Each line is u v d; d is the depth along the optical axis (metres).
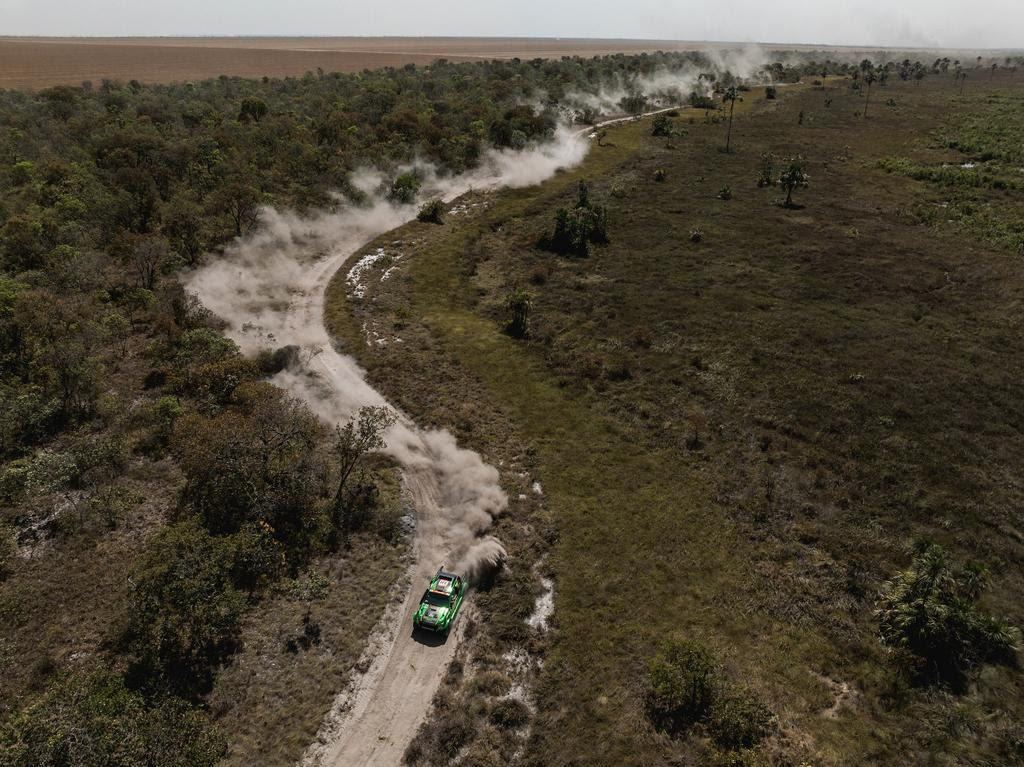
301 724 22.75
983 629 25.84
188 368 40.69
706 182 90.88
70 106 105.50
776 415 41.38
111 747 18.48
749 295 57.94
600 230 71.12
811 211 78.81
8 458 33.25
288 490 31.12
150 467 33.75
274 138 88.50
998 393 43.03
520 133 101.25
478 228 72.94
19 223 53.56
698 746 22.44
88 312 45.84
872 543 31.61
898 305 55.69
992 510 33.41
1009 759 22.08
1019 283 58.41
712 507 34.12
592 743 22.58
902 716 23.72
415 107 117.00
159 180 70.19
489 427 40.03
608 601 28.56
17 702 22.06
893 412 41.50
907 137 113.25
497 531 32.22
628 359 48.00
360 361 46.09
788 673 25.39
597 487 35.34
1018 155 95.88
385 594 28.23
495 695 24.36
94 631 24.97
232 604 24.98
